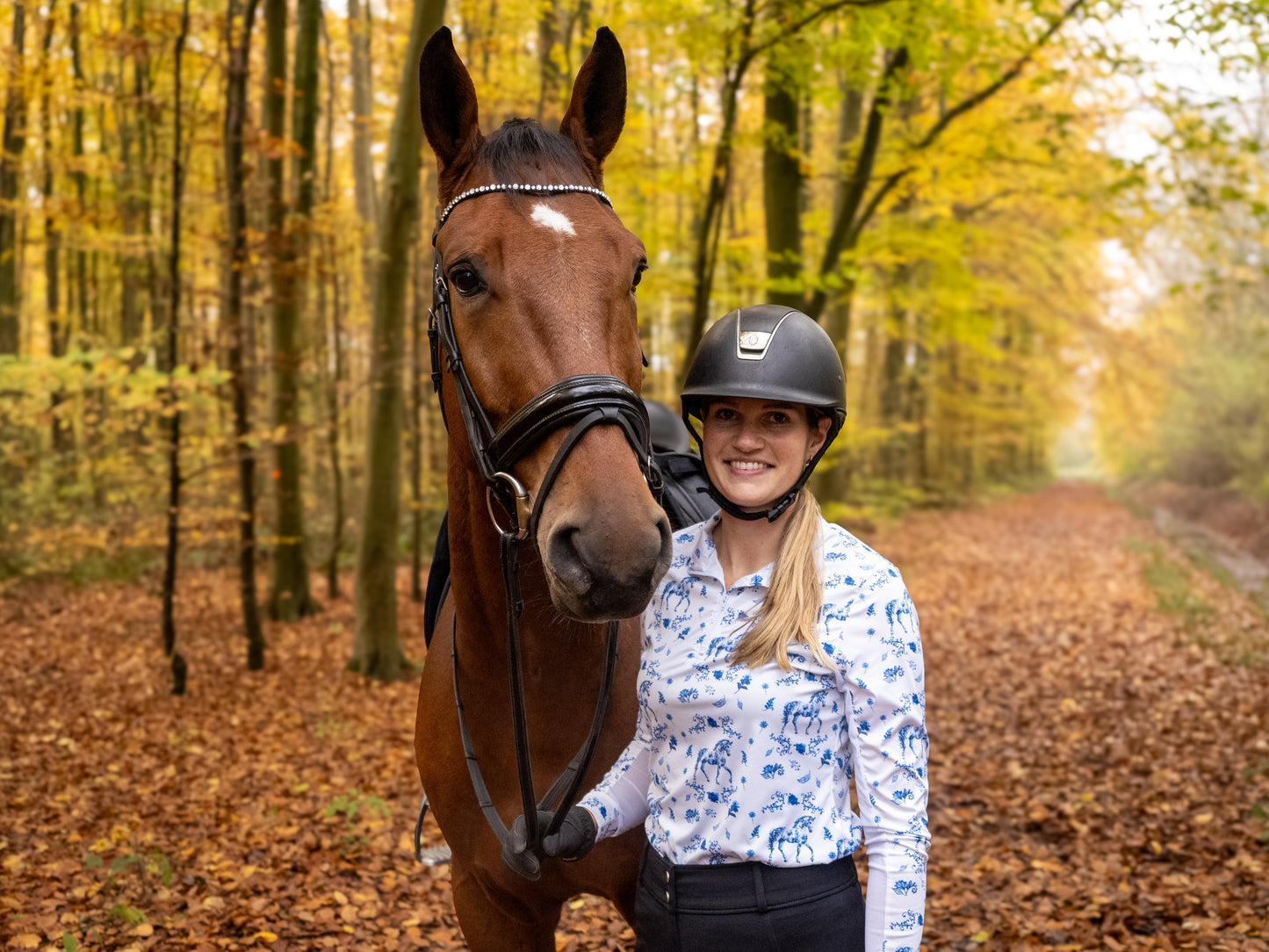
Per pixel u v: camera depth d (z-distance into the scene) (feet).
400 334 24.73
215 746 18.66
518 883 6.11
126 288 39.52
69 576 36.14
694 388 4.82
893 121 25.25
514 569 4.95
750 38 19.74
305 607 32.55
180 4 33.09
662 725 4.76
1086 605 36.83
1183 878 12.92
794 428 4.72
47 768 16.87
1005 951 11.14
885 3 18.51
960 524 68.74
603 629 6.03
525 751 5.05
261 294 31.09
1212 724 20.66
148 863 12.51
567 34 25.70
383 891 12.60
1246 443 70.28
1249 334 70.64
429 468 47.73
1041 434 116.88
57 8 27.30
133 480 38.24
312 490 51.93
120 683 22.94
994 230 41.88
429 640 7.82
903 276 37.70
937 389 70.54
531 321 4.83
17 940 10.36
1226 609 35.83
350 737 19.69
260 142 22.50
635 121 23.88
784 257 22.59
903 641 4.41
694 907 4.61
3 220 36.11
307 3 29.19
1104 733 20.38
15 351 38.27
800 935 4.49
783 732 4.48
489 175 5.26
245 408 23.41
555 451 4.65
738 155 34.45
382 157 48.26
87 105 31.42
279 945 10.81
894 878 4.25
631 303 5.16
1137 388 63.31
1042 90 27.37
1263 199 25.90
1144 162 21.98
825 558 4.61
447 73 5.54
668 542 4.44
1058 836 14.88
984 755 19.15
